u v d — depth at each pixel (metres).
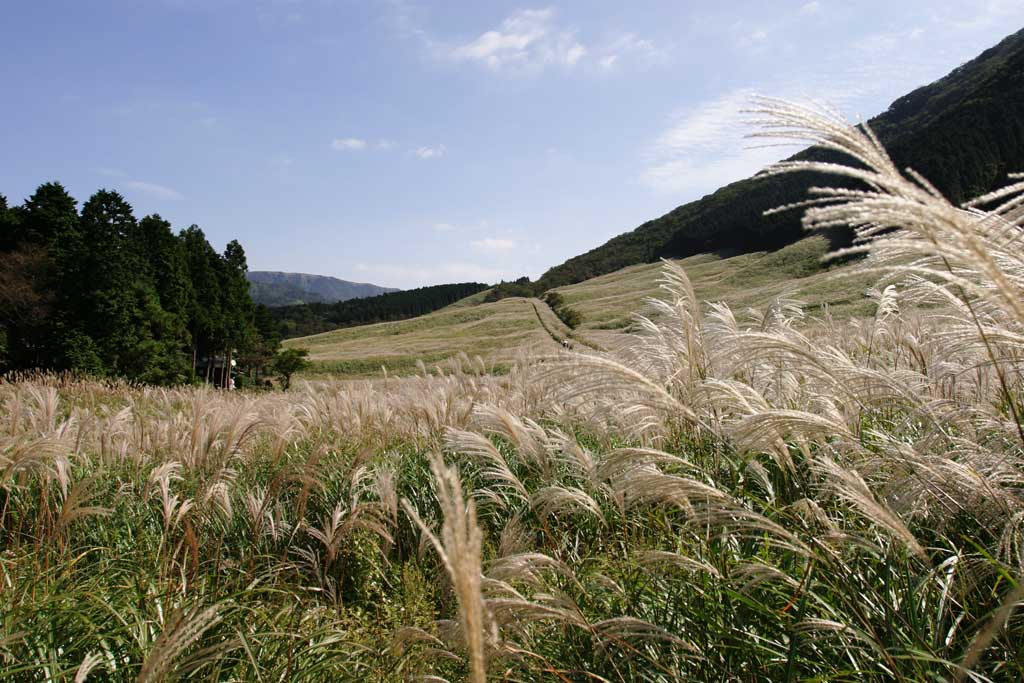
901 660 2.15
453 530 1.08
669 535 3.12
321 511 5.37
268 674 3.02
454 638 2.47
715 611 2.63
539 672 2.78
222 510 4.88
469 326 93.12
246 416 5.22
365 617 4.14
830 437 3.43
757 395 2.88
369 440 6.66
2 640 2.50
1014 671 2.09
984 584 2.44
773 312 4.11
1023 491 2.41
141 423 6.49
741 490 2.90
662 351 4.01
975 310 2.41
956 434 2.80
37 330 41.47
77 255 43.78
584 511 4.26
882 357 4.64
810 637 2.35
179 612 2.45
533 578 2.53
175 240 58.59
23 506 4.66
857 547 2.61
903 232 1.66
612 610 2.94
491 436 5.95
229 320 64.00
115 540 4.86
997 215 1.85
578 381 2.98
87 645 2.99
